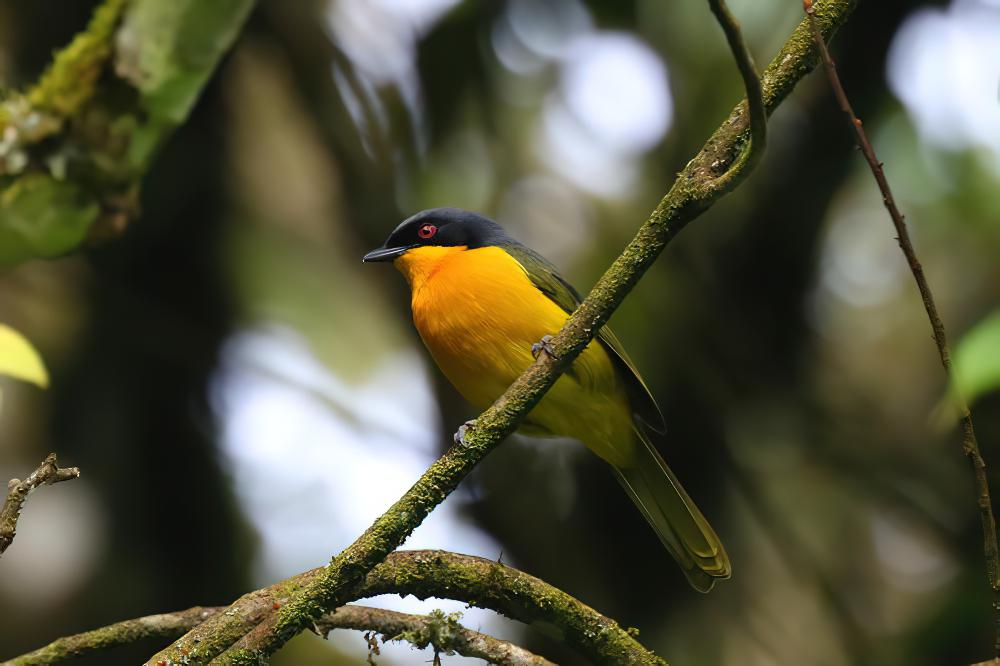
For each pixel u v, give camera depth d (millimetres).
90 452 11156
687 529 8422
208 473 11875
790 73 5133
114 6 5465
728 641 11570
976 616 10609
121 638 5180
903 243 5062
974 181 12555
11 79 10406
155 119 5547
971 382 4957
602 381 8234
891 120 12164
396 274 12625
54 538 10641
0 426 10758
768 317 12180
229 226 12289
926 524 12273
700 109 12102
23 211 5438
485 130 12164
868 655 11281
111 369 11555
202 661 4957
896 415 13016
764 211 12008
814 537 12328
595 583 11797
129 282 11867
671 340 12031
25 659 5035
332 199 12477
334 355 12695
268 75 12078
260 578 12070
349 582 4926
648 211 12375
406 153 12188
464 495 11984
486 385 8508
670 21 12031
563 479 12031
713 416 12055
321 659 11461
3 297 11219
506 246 8867
